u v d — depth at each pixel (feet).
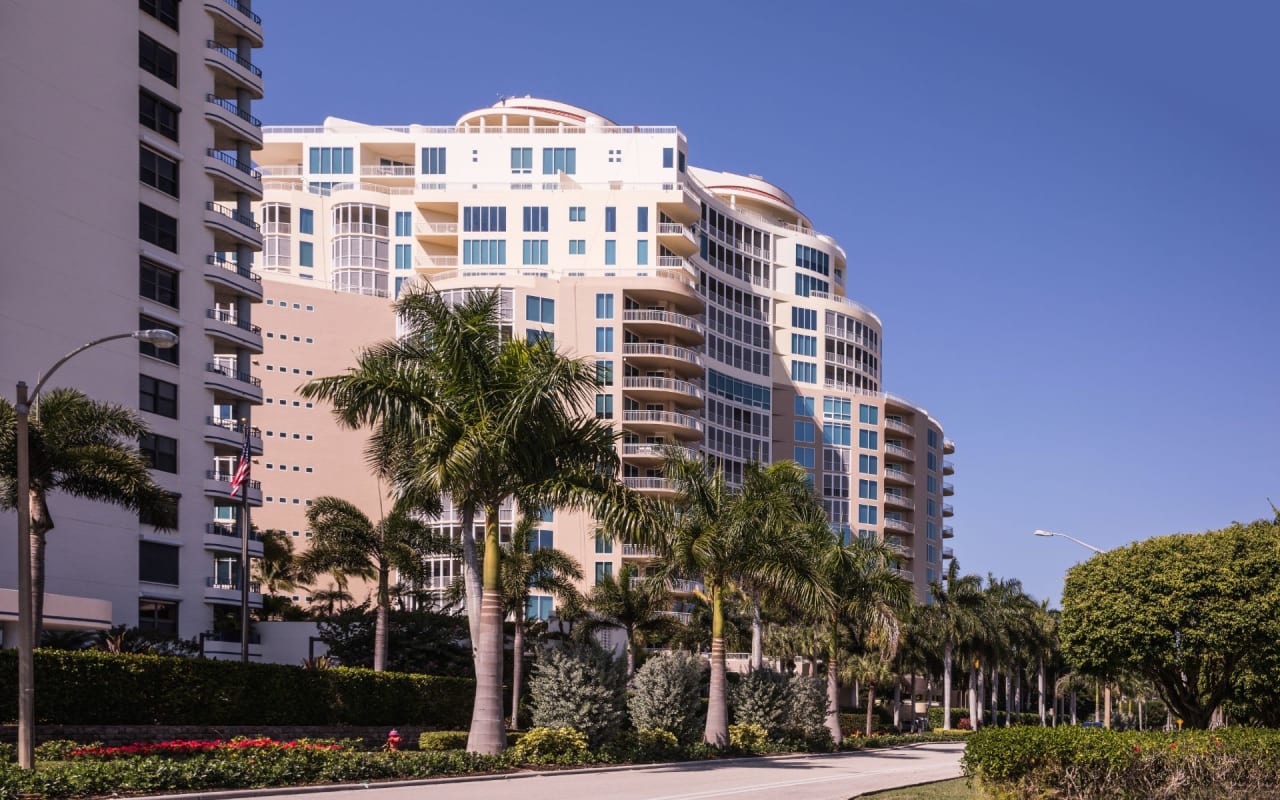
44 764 93.56
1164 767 94.02
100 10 218.79
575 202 367.04
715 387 391.86
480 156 386.11
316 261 387.14
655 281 351.05
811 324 437.99
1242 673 140.15
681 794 95.91
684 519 149.59
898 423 460.55
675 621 262.67
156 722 132.57
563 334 345.51
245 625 189.98
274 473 354.54
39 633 126.21
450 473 111.45
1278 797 98.07
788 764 143.95
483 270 365.20
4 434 122.72
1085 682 440.86
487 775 105.81
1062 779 89.30
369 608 233.35
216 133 245.86
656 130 385.09
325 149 400.47
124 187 220.02
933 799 98.53
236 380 239.50
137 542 213.25
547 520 327.26
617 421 343.46
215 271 236.63
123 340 216.13
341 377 116.67
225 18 245.65
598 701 130.93
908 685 451.94
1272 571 133.39
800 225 464.24
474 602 130.82
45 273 203.92
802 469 198.59
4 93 200.85
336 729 150.61
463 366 117.60
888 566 205.98
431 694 172.14
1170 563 137.28
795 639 306.96
